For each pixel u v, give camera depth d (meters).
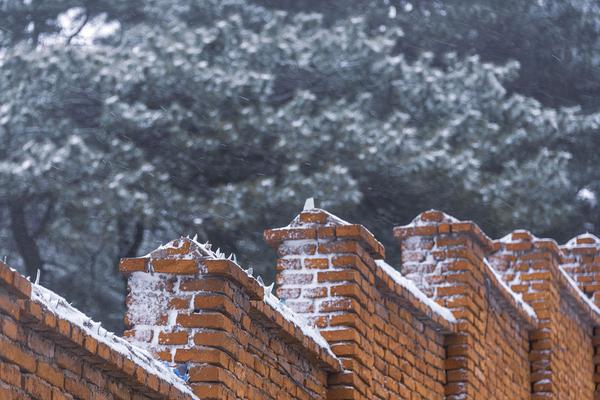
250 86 30.91
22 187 29.08
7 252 31.12
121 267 10.65
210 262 10.52
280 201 29.48
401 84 33.00
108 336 8.94
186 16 33.69
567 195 34.97
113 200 28.64
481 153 32.84
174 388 9.45
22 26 34.59
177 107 30.19
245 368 10.85
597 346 20.64
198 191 30.83
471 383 15.47
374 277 13.52
